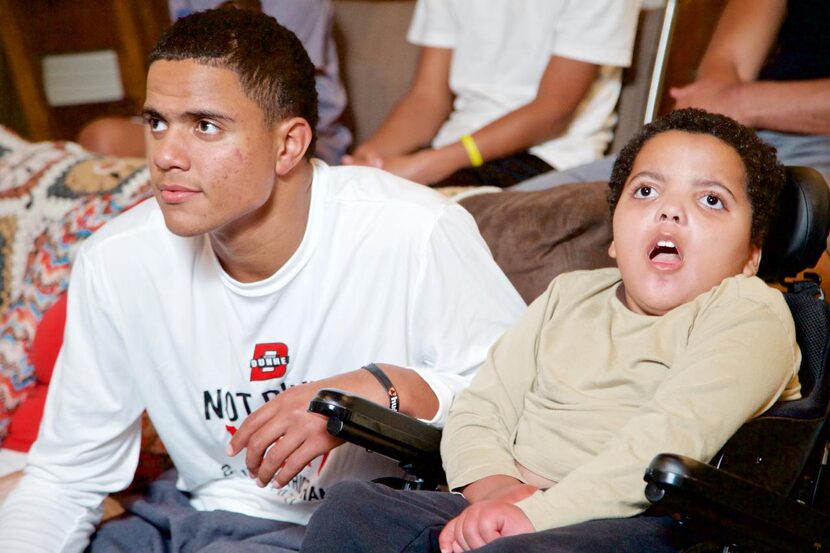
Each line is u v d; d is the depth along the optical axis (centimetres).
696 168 132
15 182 238
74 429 155
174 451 159
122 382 156
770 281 145
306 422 134
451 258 150
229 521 153
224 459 157
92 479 157
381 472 159
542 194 187
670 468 104
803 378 133
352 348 151
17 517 151
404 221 149
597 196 183
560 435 131
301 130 141
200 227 135
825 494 130
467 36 260
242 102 133
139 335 151
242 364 150
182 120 133
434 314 150
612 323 137
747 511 108
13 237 232
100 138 286
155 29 374
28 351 203
